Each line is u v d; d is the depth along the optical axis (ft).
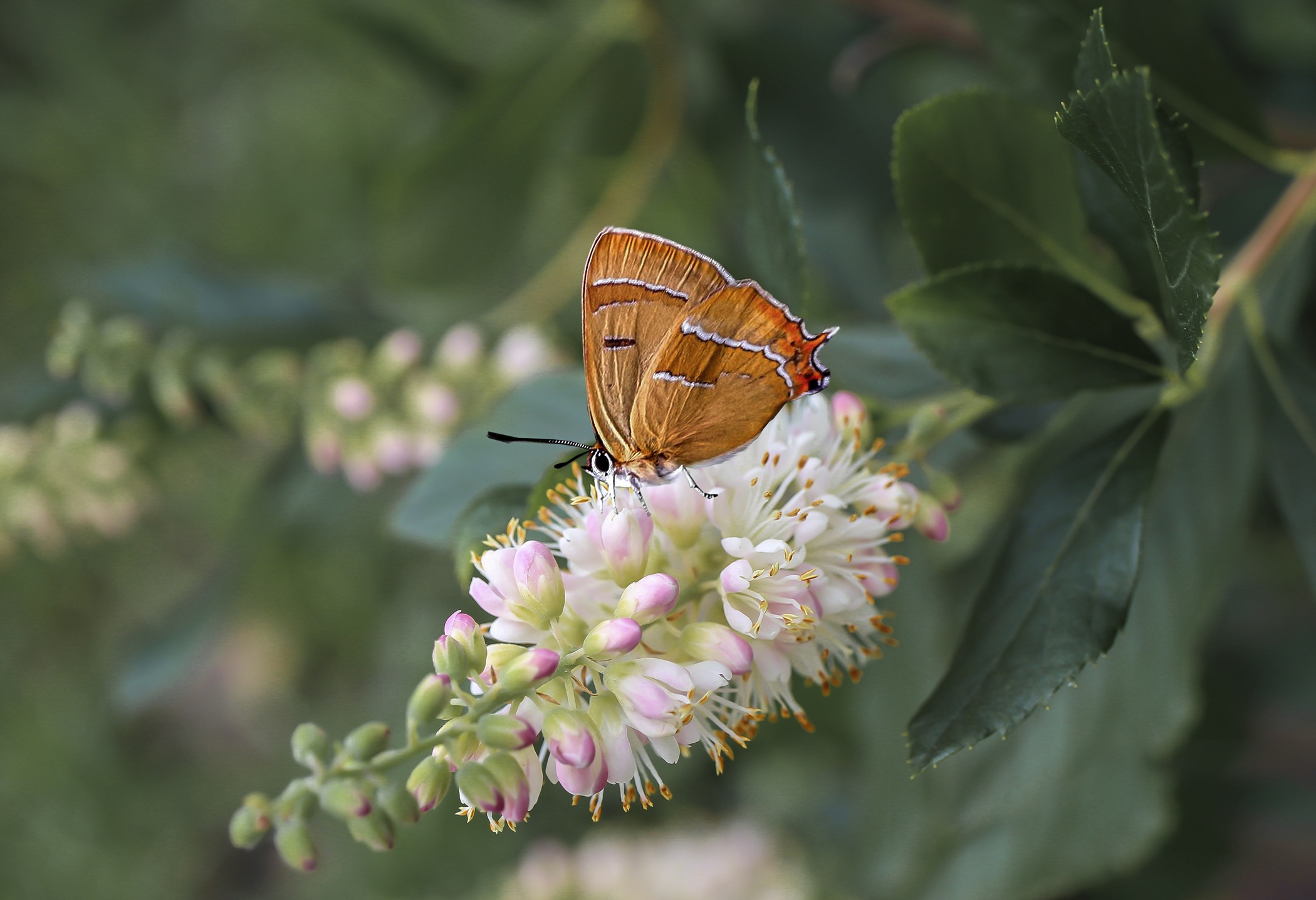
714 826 1.76
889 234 1.43
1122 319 0.99
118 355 1.26
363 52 1.56
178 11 2.60
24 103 2.54
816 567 0.97
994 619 0.97
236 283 1.28
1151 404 1.01
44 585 2.51
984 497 1.22
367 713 1.94
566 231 1.60
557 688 0.95
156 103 2.62
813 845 1.69
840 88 1.30
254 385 1.25
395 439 1.23
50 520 1.33
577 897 1.62
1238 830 1.27
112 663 2.45
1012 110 0.99
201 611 1.33
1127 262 0.99
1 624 2.55
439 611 1.53
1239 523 1.10
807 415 1.00
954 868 1.19
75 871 2.46
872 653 0.99
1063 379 0.99
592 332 0.98
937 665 1.14
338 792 0.92
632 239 0.98
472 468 1.05
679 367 0.99
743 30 1.30
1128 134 0.92
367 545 1.52
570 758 0.93
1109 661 1.13
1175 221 0.92
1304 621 1.27
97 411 1.31
